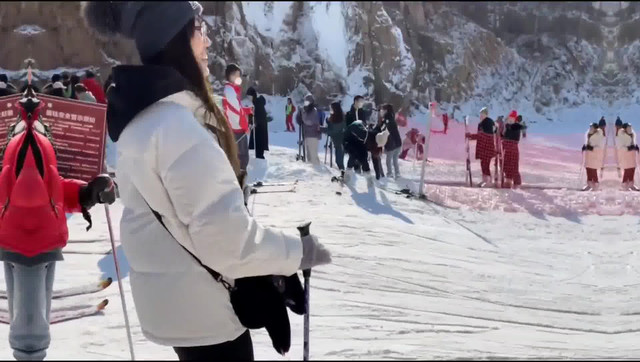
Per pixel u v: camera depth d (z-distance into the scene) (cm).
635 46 2006
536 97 4059
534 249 1102
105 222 1160
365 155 1853
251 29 3797
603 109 1964
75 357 523
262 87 3731
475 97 4050
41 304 491
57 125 602
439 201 1542
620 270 957
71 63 3028
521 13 4356
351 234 1116
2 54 3012
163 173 247
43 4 3048
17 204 472
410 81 3950
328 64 3900
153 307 258
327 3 3981
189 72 263
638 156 1764
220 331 260
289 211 1305
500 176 1853
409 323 682
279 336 266
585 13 4278
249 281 263
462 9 4347
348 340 605
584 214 1434
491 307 768
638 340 636
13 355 515
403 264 949
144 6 256
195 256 256
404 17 4150
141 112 256
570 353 569
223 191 246
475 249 1091
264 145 2114
